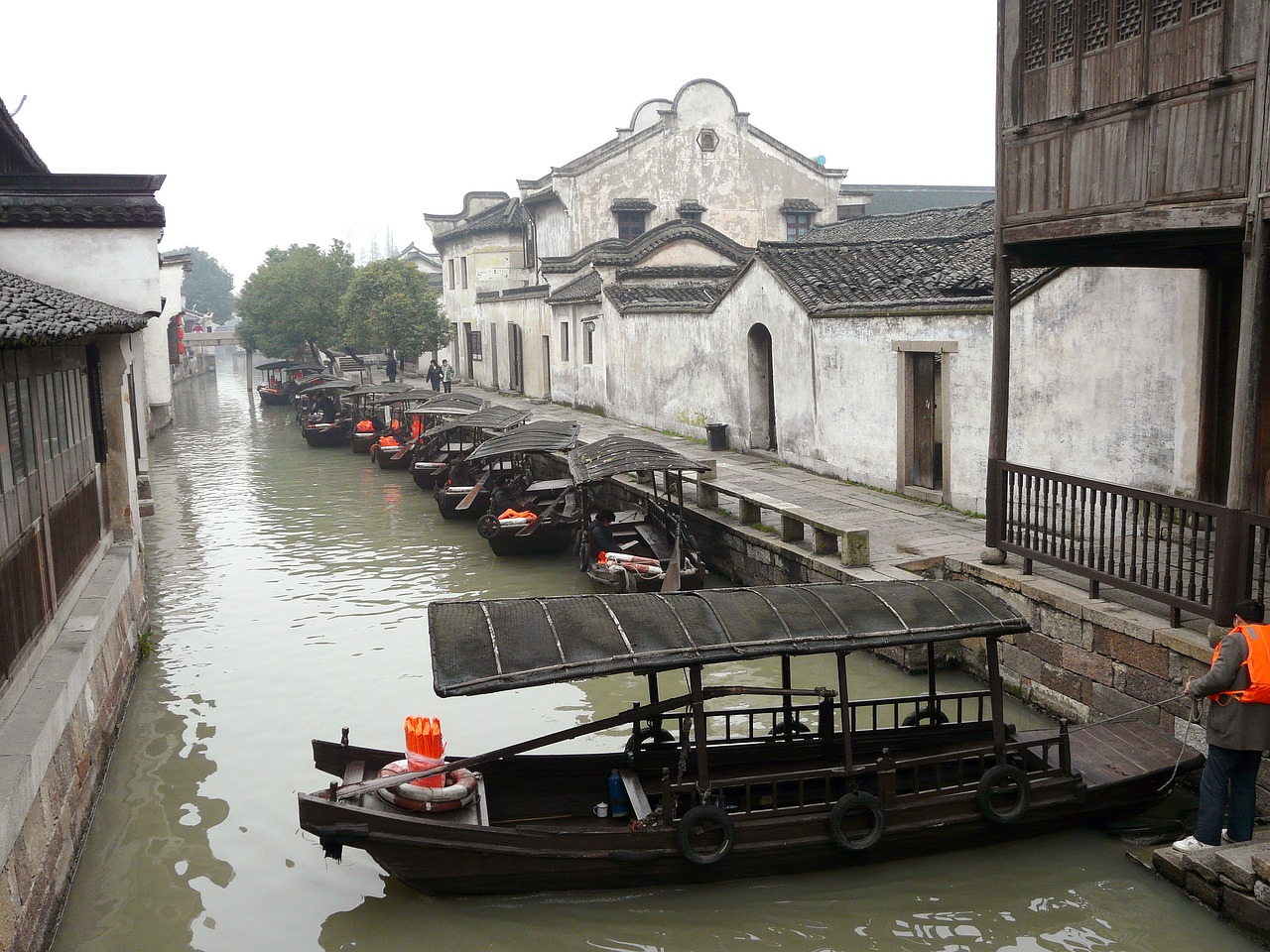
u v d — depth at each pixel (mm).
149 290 13484
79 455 10609
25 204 12969
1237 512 7410
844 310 16656
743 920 6883
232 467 28250
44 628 8406
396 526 19906
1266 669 6512
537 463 25000
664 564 14430
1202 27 7598
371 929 6879
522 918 6945
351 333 41156
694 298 26625
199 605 14438
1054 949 6520
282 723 10297
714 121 34469
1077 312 11836
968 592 7883
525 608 7301
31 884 6422
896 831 7242
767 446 20719
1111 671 8742
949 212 24984
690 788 7176
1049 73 9156
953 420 14266
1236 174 7371
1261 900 6348
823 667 11414
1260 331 7266
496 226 39688
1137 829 7727
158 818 8406
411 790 7082
